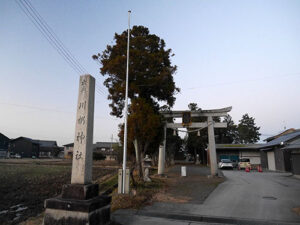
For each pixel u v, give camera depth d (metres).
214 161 19.20
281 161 26.59
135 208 8.20
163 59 15.55
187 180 16.73
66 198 5.97
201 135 40.91
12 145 67.44
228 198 9.95
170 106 16.66
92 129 6.93
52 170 24.73
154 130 13.66
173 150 45.16
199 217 7.09
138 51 14.29
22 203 10.39
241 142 60.88
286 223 6.42
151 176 19.48
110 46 15.91
